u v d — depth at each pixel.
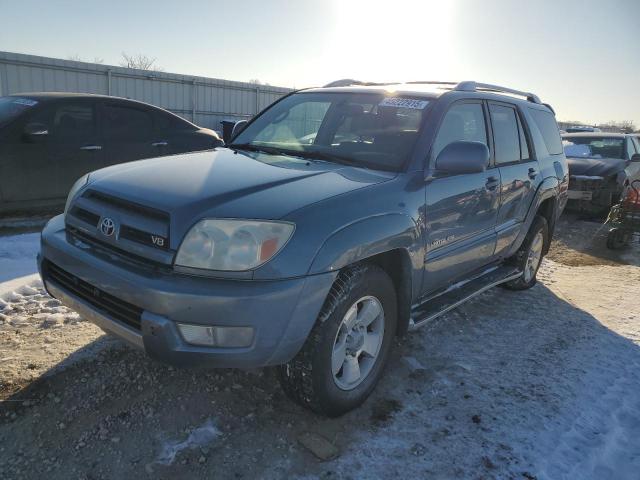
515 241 4.64
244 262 2.27
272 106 4.38
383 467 2.49
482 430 2.84
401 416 2.93
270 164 3.10
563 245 8.22
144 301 2.29
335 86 4.43
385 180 2.97
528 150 4.80
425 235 3.14
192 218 2.33
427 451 2.63
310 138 3.70
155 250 2.37
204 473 2.36
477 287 4.14
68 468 2.34
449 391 3.23
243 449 2.54
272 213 2.37
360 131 3.52
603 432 2.91
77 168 7.03
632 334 4.39
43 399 2.81
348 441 2.66
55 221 3.10
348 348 2.82
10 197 6.52
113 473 2.33
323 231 2.43
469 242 3.78
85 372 3.09
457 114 3.70
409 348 3.80
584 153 11.57
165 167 2.98
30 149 6.58
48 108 6.79
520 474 2.50
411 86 4.07
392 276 3.11
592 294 5.57
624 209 7.76
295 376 2.62
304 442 2.62
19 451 2.43
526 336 4.20
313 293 2.39
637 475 2.57
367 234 2.61
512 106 4.63
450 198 3.36
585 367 3.69
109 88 19.88
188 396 2.92
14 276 4.55
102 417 2.70
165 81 21.72
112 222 2.56
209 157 3.30
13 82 17.14
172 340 2.27
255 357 2.33
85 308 2.64
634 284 6.07
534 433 2.84
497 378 3.44
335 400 2.73
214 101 23.70
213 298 2.21
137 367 3.17
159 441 2.55
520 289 5.34
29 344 3.39
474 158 3.08
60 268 2.82
